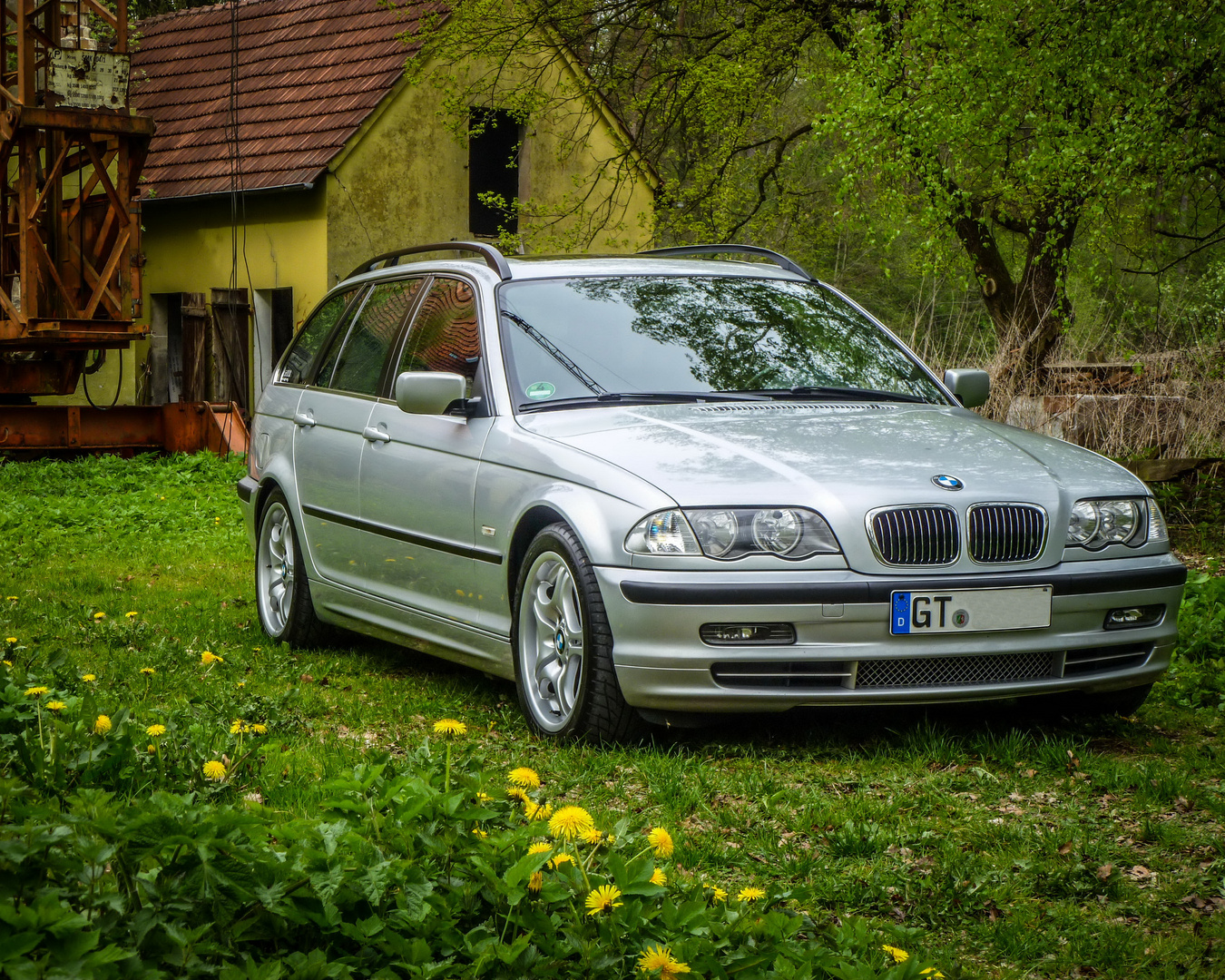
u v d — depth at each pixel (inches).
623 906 96.9
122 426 651.5
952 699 180.7
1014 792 168.6
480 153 871.1
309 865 94.0
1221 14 448.8
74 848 88.0
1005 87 471.2
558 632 192.2
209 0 1296.8
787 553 175.5
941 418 213.3
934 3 464.4
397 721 202.2
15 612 283.3
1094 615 188.2
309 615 265.6
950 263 531.2
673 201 779.4
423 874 97.8
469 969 91.1
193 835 90.6
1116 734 199.2
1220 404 475.2
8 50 660.1
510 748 187.3
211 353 789.2
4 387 638.5
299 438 269.4
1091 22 450.9
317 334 287.7
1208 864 143.5
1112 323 563.5
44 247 593.3
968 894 131.1
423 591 225.8
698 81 713.0
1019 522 184.4
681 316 229.6
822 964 97.7
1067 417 486.9
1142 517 195.9
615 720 181.3
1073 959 118.6
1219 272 538.3
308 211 777.6
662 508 176.9
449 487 215.6
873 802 161.2
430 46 721.0
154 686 211.8
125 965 79.9
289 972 88.0
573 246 780.6
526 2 710.5
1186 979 114.9
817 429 198.2
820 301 248.5
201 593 327.9
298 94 831.7
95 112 584.1
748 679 177.0
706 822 155.6
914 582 176.4
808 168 880.3
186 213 831.7
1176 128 478.6
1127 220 544.1
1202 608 276.2
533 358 215.9
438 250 253.1
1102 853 145.4
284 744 180.5
